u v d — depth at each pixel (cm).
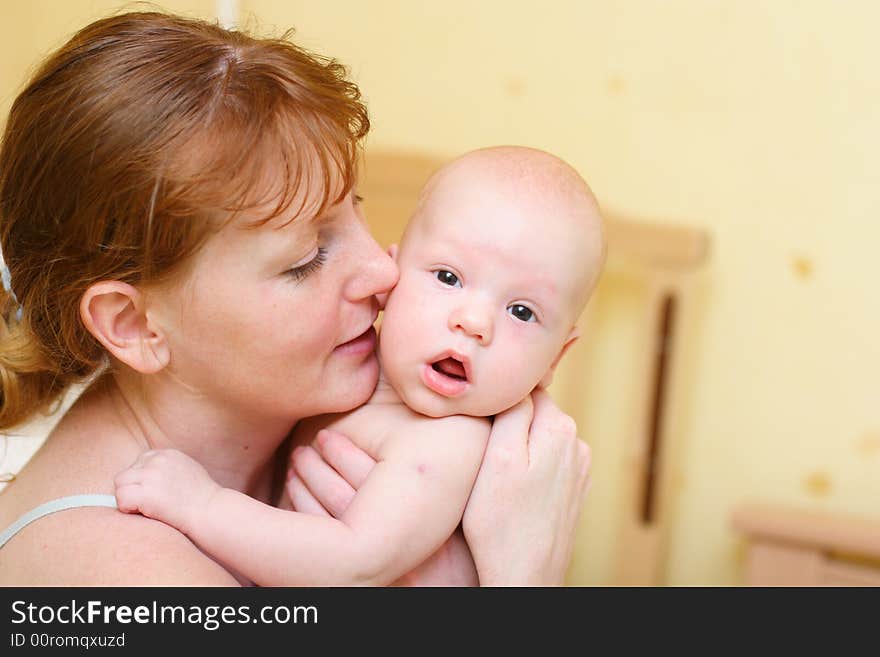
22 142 95
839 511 208
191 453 103
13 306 105
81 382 106
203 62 91
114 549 88
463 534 108
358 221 100
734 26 208
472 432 101
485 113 224
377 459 101
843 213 204
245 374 96
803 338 209
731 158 210
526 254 98
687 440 218
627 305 217
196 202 88
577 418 213
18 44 221
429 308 99
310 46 233
